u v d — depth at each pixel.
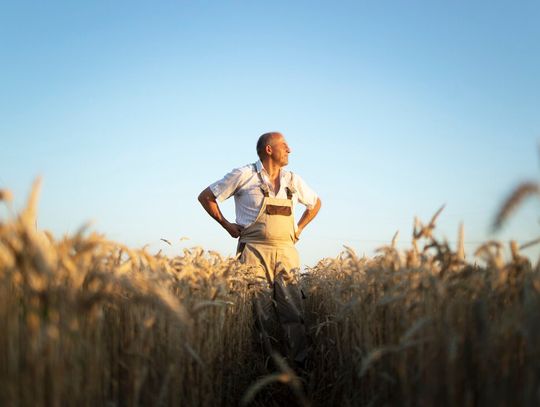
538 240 2.79
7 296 2.32
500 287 2.86
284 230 6.01
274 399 4.93
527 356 2.53
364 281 3.83
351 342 4.07
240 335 5.09
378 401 3.31
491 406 2.48
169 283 3.65
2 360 2.28
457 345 2.70
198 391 3.70
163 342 3.26
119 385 3.07
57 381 2.35
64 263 2.40
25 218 2.21
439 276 2.89
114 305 3.03
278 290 5.80
